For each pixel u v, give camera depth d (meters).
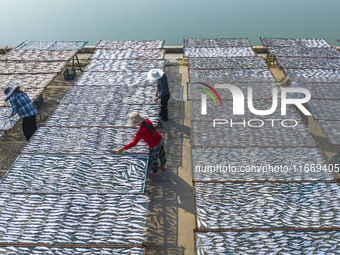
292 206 3.82
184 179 5.37
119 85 7.47
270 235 3.41
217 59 8.98
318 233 3.42
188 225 4.49
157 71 6.36
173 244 4.20
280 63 8.51
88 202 3.97
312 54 9.18
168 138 6.48
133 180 4.36
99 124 5.85
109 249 3.33
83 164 4.72
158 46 9.93
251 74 7.96
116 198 4.02
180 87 8.72
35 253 3.30
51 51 9.60
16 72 8.15
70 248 3.35
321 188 4.09
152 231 4.41
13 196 4.11
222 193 4.05
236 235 3.41
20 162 4.81
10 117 5.91
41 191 4.22
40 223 3.68
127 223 3.65
